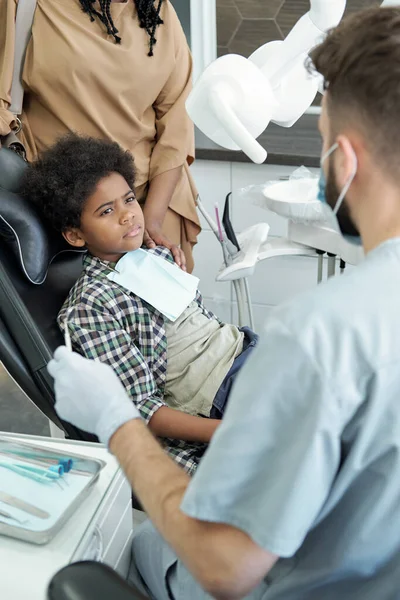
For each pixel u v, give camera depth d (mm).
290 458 627
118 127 1690
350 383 612
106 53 1605
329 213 768
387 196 661
